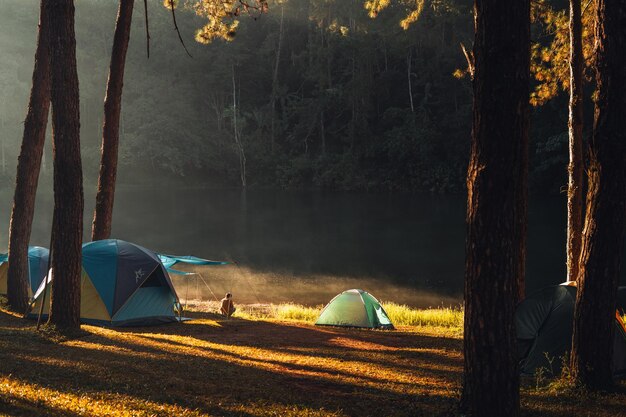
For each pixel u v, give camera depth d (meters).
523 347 11.65
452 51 88.75
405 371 10.88
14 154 92.12
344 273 34.03
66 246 12.95
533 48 19.56
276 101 105.44
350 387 9.37
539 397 9.01
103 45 106.69
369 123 97.12
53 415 6.35
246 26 102.31
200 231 49.53
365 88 92.31
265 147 100.81
